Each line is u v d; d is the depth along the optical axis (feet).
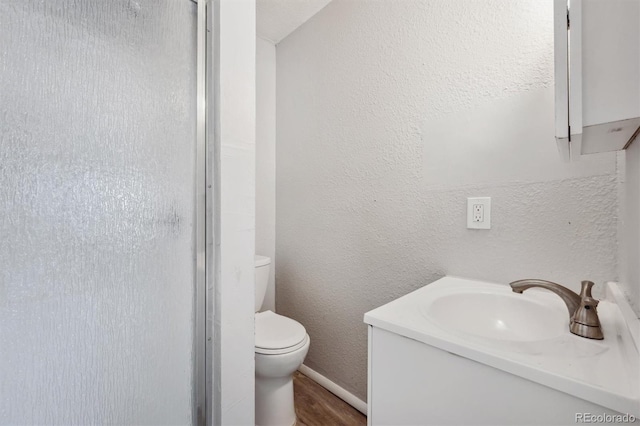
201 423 2.93
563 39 1.78
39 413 2.02
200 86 2.96
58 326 2.10
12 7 1.90
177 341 2.77
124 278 2.43
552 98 3.26
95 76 2.27
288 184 6.66
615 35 1.63
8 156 1.89
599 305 2.76
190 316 2.88
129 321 2.47
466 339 2.18
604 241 2.96
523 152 3.46
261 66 6.81
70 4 2.15
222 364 3.04
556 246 3.25
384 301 4.84
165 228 2.69
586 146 2.29
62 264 2.11
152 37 2.61
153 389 2.61
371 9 5.05
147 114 2.57
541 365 1.83
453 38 4.04
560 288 2.57
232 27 3.17
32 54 1.98
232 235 3.14
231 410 3.11
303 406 5.21
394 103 4.72
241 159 3.24
